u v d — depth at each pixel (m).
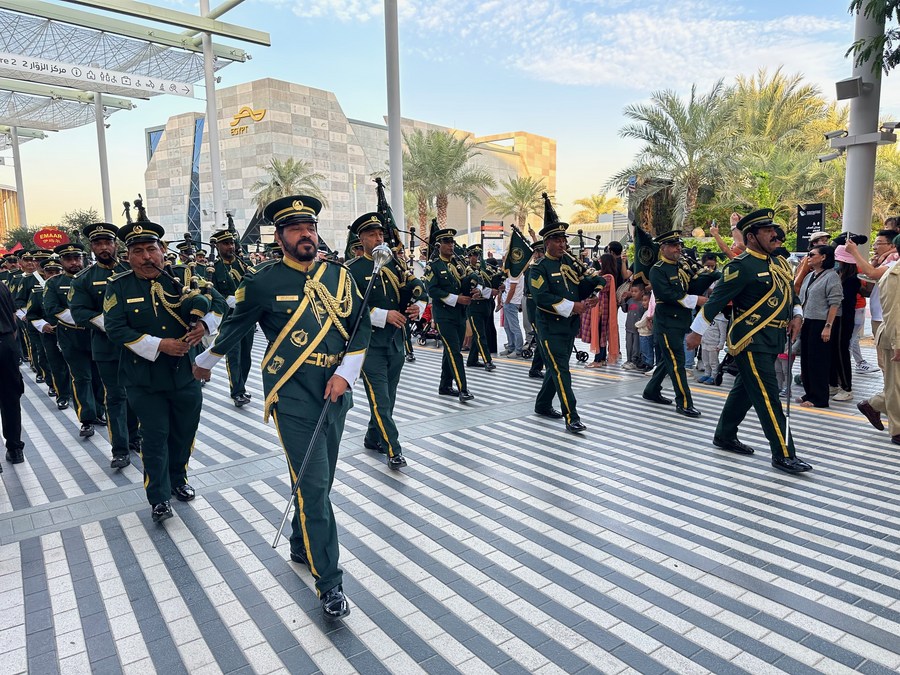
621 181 22.77
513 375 9.42
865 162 10.46
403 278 5.54
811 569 3.55
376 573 3.61
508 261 11.06
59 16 19.47
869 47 8.79
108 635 3.10
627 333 9.59
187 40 22.53
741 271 4.96
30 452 6.20
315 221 3.27
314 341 3.25
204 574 3.66
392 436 5.32
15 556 3.94
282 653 2.92
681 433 6.20
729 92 22.36
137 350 4.11
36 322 7.62
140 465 5.68
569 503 4.52
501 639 2.97
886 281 5.60
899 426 5.70
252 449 6.01
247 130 45.88
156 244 4.28
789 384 5.12
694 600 3.26
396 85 13.33
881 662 2.75
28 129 37.75
